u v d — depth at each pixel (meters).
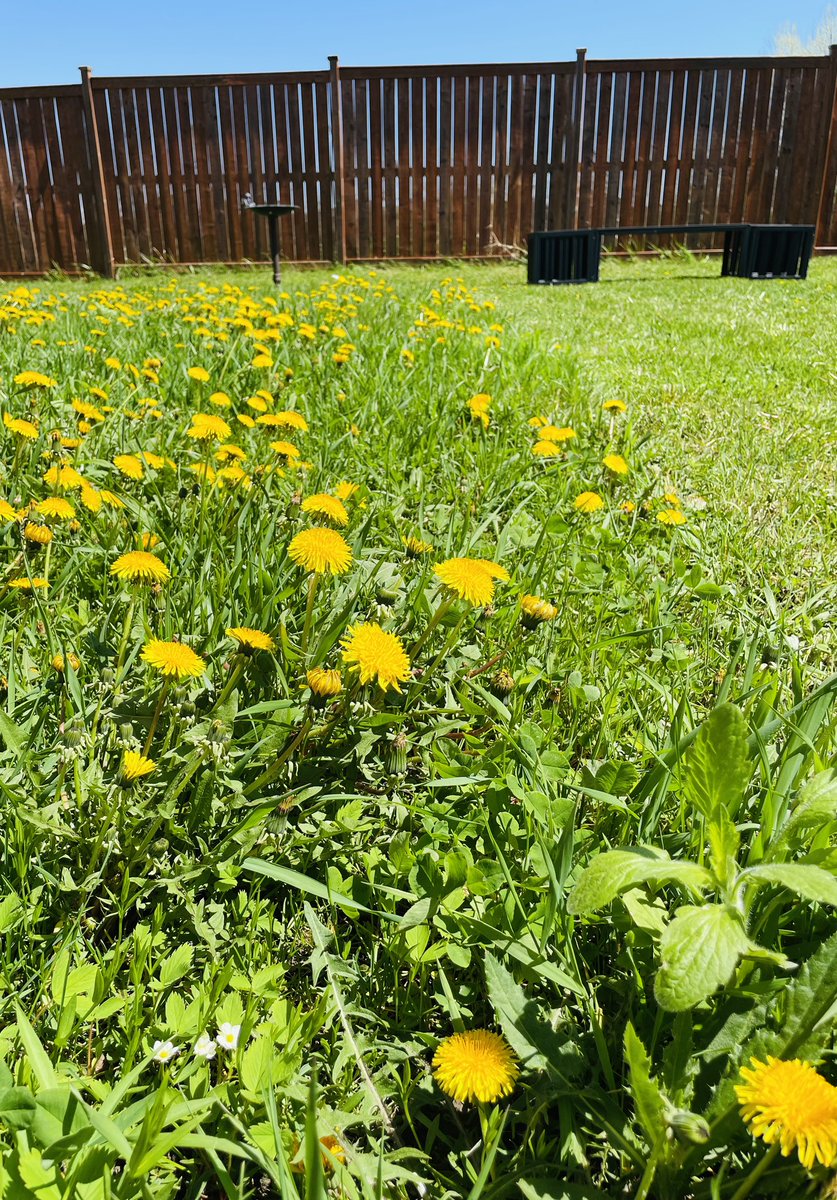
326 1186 0.90
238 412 3.35
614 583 2.25
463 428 3.35
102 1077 1.04
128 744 1.36
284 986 1.19
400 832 1.30
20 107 10.99
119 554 2.15
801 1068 0.75
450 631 1.82
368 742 1.48
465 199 11.53
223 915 1.25
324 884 1.29
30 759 1.38
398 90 11.09
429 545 2.04
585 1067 1.03
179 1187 0.96
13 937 1.18
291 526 2.19
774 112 11.20
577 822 1.42
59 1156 0.78
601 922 1.19
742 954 0.87
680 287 8.98
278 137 11.21
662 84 11.07
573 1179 0.95
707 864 1.15
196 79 10.92
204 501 2.19
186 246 11.59
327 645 1.58
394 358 4.20
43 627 1.81
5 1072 0.84
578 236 9.64
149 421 3.06
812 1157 0.76
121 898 1.23
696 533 2.64
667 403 3.93
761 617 2.19
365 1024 1.14
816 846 1.12
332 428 3.22
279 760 1.37
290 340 4.48
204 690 1.57
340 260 11.66
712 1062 0.96
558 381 3.99
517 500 2.70
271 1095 0.88
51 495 2.19
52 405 3.08
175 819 1.37
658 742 1.58
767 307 7.24
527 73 11.02
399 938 1.17
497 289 9.12
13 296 5.78
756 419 3.78
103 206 11.24
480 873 1.20
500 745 1.49
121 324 4.91
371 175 11.43
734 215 11.62
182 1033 1.04
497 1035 0.99
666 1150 0.83
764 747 1.31
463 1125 1.04
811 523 2.78
